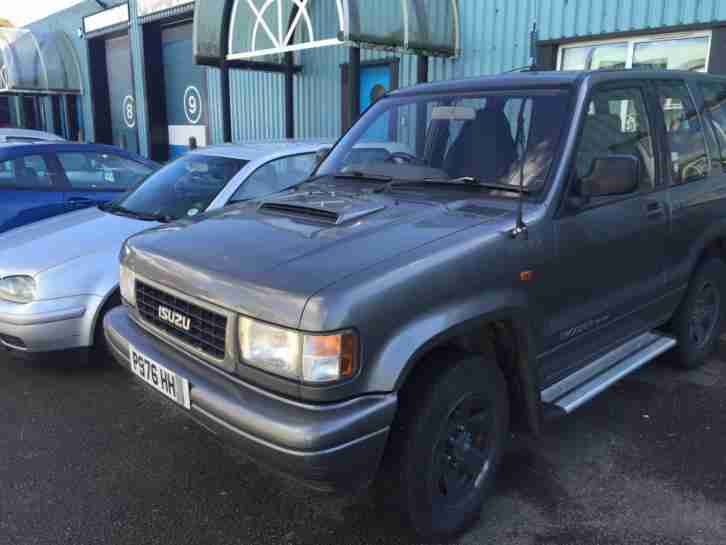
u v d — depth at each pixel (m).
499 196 3.13
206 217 3.29
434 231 2.71
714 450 3.55
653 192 3.71
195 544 2.79
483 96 3.56
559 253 2.99
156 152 16.89
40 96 22.11
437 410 2.56
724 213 4.40
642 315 3.78
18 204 6.38
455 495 2.80
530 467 3.39
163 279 2.83
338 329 2.24
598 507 3.04
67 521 2.94
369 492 2.66
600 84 3.40
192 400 2.58
